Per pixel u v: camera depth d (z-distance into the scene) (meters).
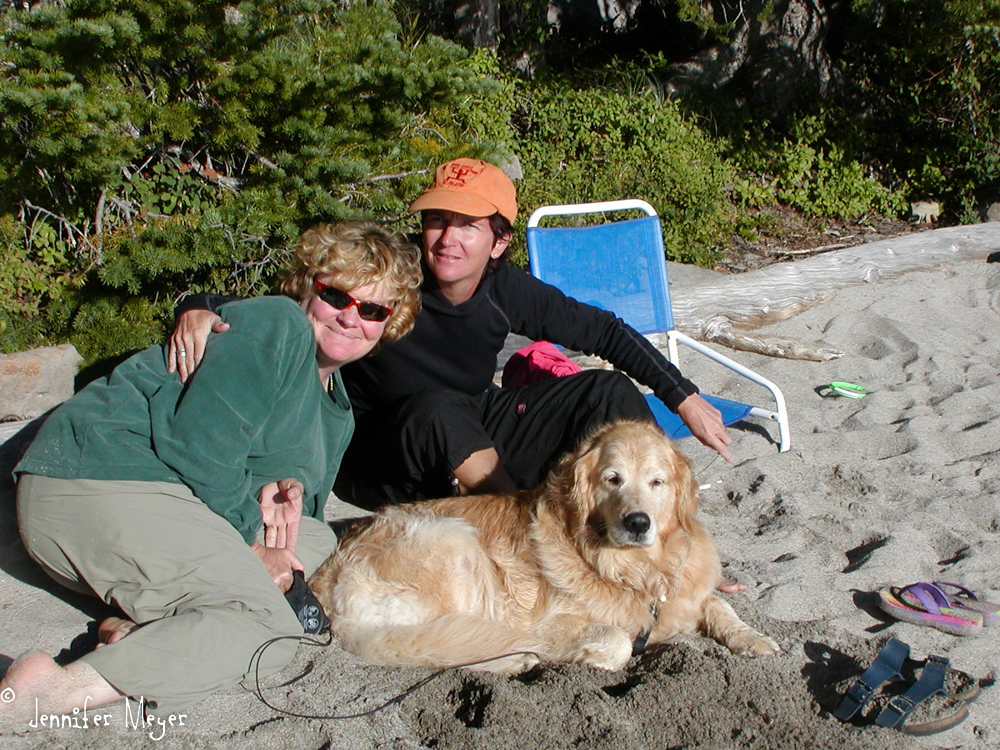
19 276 5.93
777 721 2.71
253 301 2.98
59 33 5.31
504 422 3.99
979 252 8.94
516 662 3.05
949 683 2.90
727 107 12.87
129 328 5.77
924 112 13.28
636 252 5.48
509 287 4.06
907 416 5.55
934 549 4.03
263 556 3.10
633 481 3.23
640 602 3.30
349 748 2.54
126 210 6.18
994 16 11.96
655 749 2.61
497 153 6.83
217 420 2.79
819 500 4.45
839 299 8.00
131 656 2.56
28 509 2.85
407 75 6.26
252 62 5.96
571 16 15.23
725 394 6.10
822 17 13.65
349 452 4.19
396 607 3.24
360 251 3.04
